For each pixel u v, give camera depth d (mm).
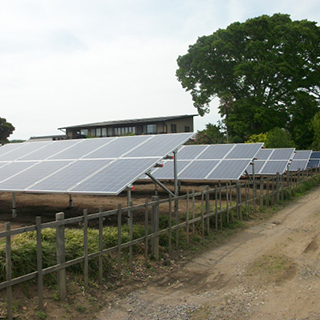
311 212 14539
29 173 11148
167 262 7707
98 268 6473
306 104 42000
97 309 5504
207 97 44219
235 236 10406
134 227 8445
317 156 34719
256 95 42500
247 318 5223
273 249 9039
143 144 12461
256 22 40688
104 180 9195
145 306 5668
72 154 12703
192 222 9383
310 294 6062
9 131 56375
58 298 5504
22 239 6098
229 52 40906
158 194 17344
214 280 6891
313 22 45094
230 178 15469
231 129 43062
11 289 5078
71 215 11883
